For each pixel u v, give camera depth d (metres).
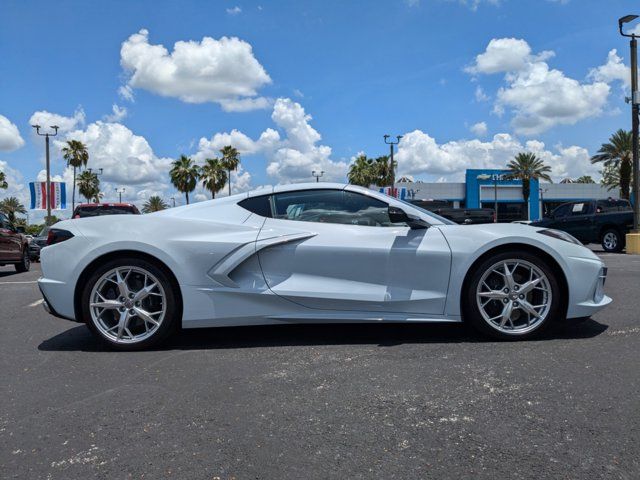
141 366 3.67
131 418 2.75
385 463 2.23
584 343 3.94
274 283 4.11
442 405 2.81
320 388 3.12
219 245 4.09
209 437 2.51
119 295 4.10
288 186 4.40
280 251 4.12
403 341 4.14
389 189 31.08
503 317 4.04
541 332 4.07
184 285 4.05
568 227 15.66
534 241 4.00
